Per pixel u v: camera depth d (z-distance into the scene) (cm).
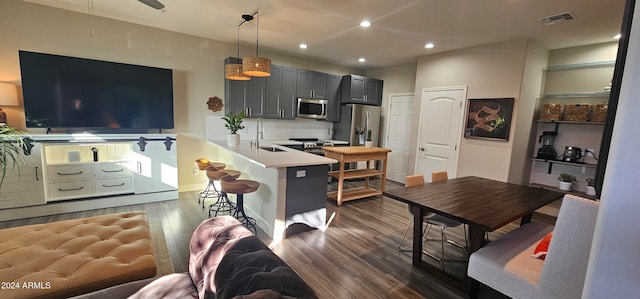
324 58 569
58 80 343
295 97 543
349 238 308
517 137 401
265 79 505
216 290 120
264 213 321
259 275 107
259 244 135
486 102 423
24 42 337
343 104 608
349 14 325
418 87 525
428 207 214
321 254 271
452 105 470
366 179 490
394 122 618
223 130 487
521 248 199
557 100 423
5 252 164
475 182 305
